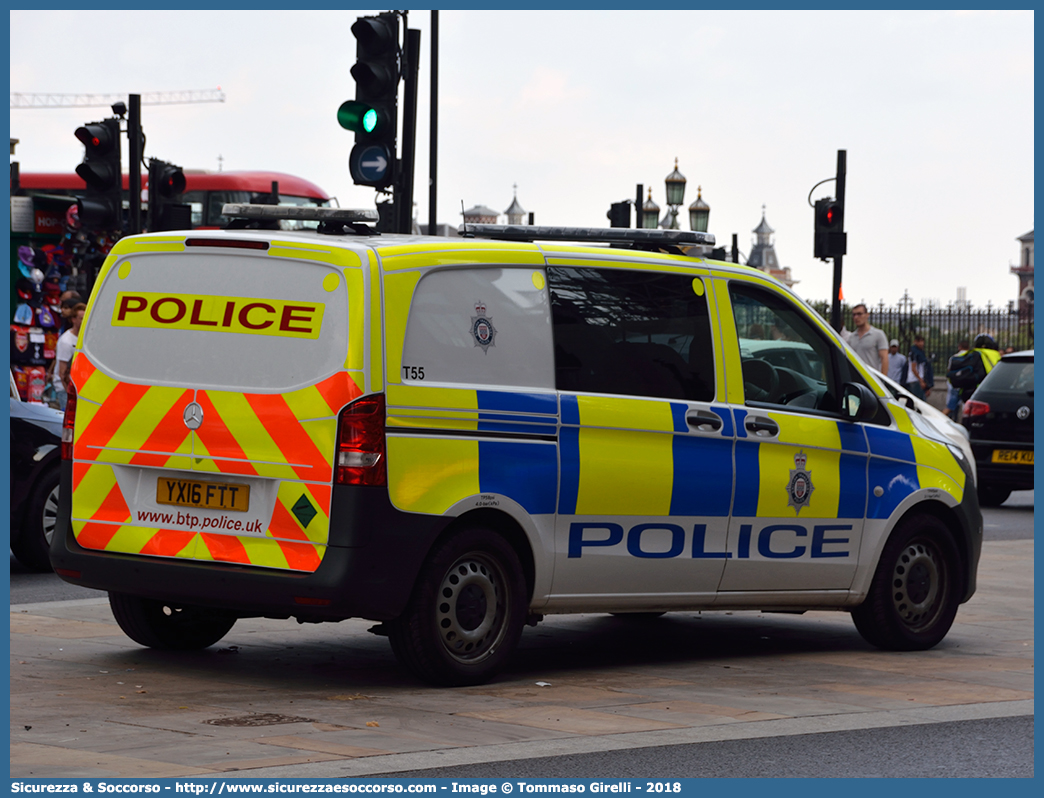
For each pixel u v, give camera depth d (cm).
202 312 902
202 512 885
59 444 1394
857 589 1082
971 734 805
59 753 705
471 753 724
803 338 1073
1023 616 1295
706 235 1065
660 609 993
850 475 1072
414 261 877
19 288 2695
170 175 1803
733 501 1007
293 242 881
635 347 973
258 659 990
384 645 1066
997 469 2333
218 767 683
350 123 1488
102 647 1016
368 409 846
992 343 3123
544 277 938
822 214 2345
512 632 913
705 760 726
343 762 698
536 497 913
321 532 845
